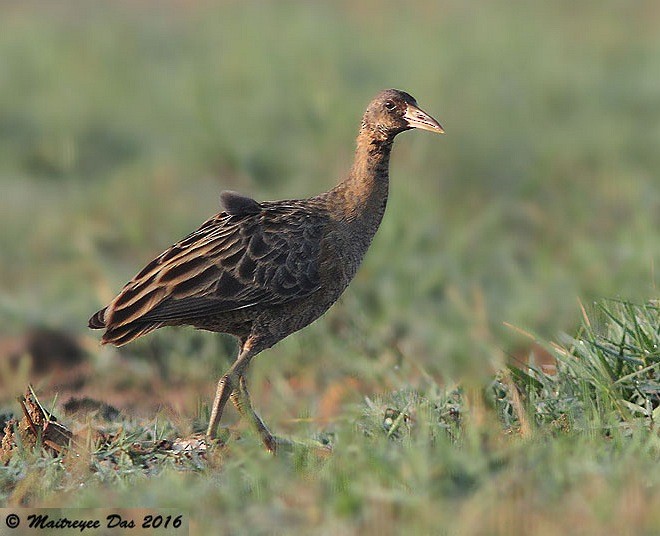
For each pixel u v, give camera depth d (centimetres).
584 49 4212
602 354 1429
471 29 4394
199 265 1494
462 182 2947
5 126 3275
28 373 2083
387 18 4666
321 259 1542
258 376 1978
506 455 1227
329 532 1112
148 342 2055
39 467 1350
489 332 2059
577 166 3075
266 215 1543
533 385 1470
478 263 2403
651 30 4575
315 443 1395
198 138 3052
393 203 2527
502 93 3578
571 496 1135
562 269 2298
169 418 1593
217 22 4678
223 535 1142
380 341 2069
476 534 1075
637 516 1084
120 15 5009
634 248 2219
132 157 3169
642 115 3556
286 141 3116
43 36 4294
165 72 3888
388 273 2294
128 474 1323
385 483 1183
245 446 1388
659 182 2919
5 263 2553
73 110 3384
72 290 2370
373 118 1595
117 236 2625
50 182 3023
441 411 1452
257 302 1511
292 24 4403
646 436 1309
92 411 1622
